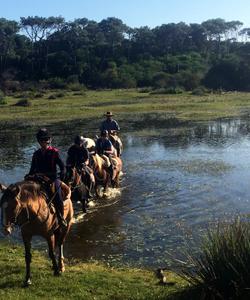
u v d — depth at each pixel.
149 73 116.31
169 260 11.23
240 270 7.94
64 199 9.80
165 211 15.39
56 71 134.00
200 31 160.75
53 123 48.25
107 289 9.12
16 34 160.62
